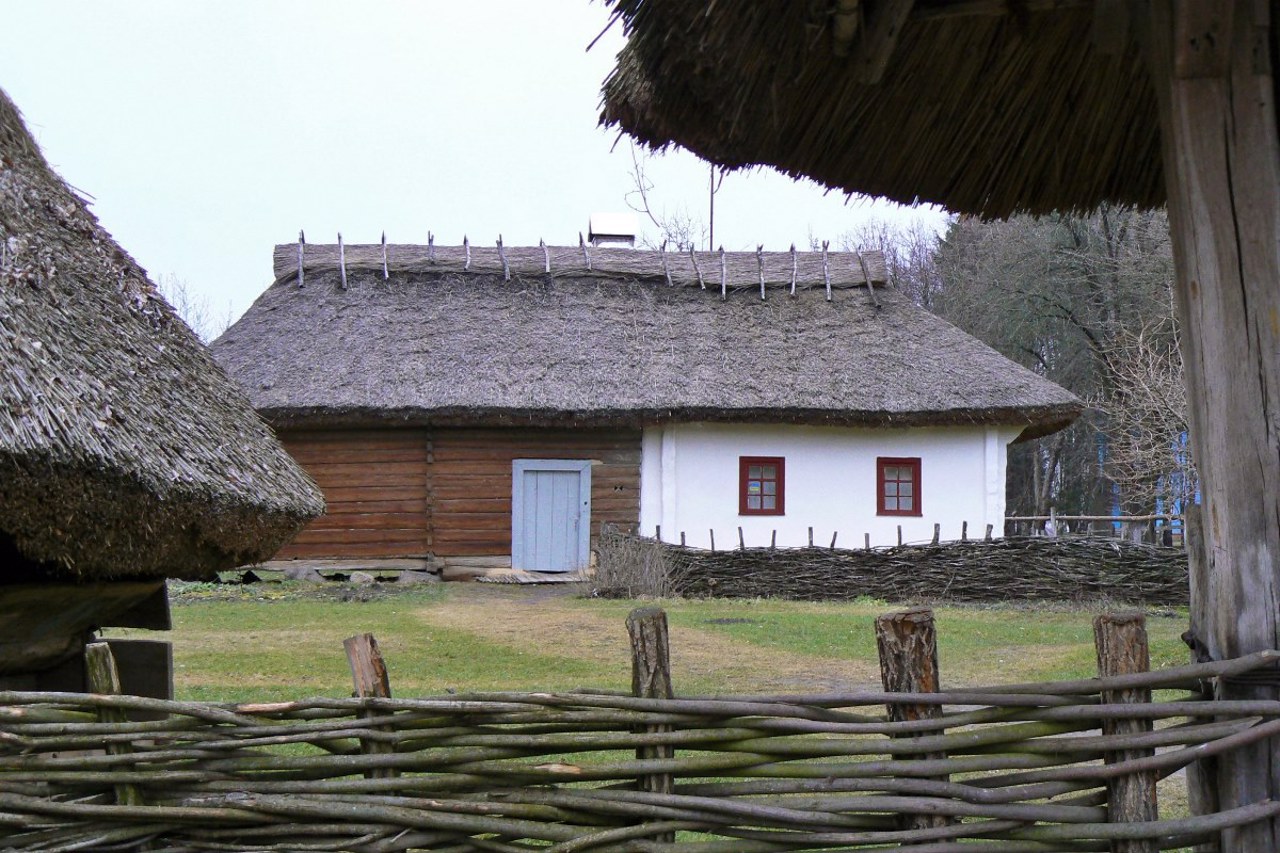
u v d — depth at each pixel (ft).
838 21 9.78
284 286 69.56
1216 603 9.21
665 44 10.46
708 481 61.72
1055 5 10.87
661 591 53.78
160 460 12.96
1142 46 10.23
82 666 15.69
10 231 14.55
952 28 11.60
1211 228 9.22
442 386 60.34
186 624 42.24
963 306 115.24
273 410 58.13
